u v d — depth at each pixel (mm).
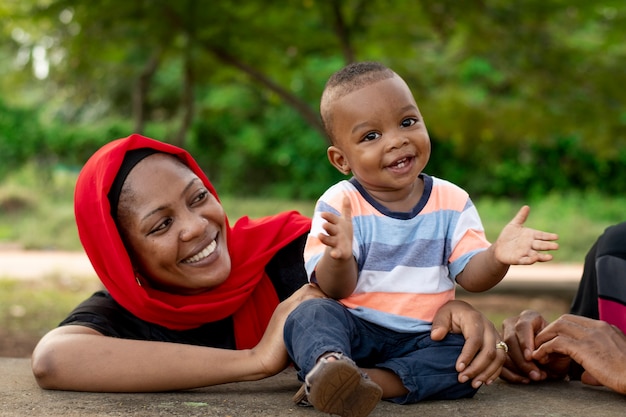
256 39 7465
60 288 8164
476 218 2525
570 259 12398
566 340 2547
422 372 2350
